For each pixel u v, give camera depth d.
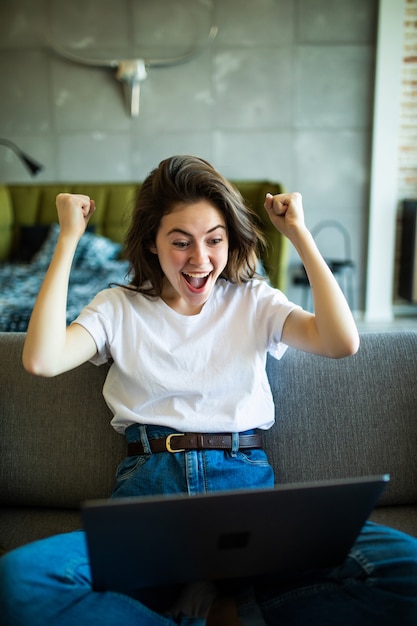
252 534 0.87
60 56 4.19
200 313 1.20
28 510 1.34
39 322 1.05
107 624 0.87
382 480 0.85
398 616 0.90
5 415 1.33
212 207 1.13
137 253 1.21
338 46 4.20
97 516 0.78
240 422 1.14
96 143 4.33
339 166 4.37
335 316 1.09
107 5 4.12
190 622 0.95
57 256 1.11
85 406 1.33
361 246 4.46
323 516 0.88
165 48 4.20
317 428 1.33
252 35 4.19
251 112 4.30
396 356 1.37
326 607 0.95
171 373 1.15
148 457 1.13
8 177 4.37
